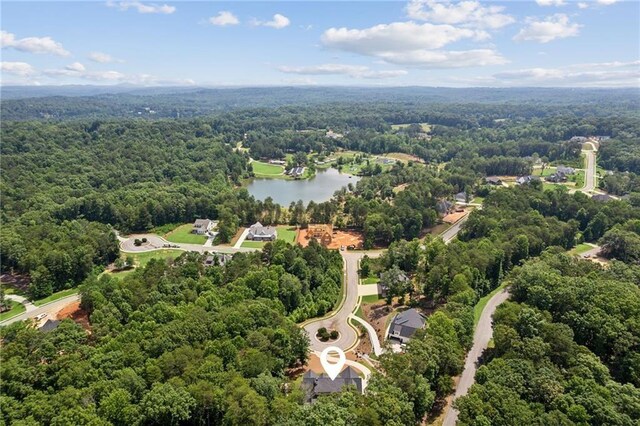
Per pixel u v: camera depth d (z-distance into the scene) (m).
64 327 107.75
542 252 165.00
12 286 166.00
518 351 96.25
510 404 76.94
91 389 82.69
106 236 188.25
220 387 84.69
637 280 133.88
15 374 87.38
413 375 87.06
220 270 153.62
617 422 74.69
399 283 144.38
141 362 92.94
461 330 108.19
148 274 143.38
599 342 102.38
